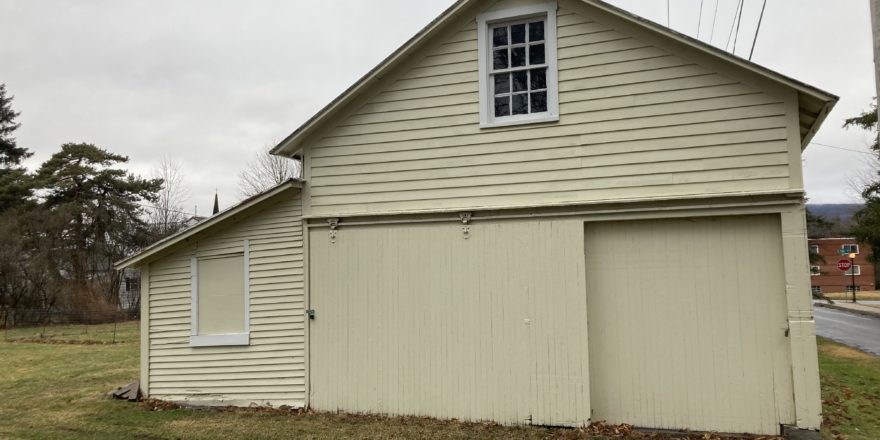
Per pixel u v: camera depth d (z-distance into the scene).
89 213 39.31
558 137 7.88
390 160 8.61
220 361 9.40
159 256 9.87
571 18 7.91
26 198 38.53
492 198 8.09
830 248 57.72
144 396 9.83
